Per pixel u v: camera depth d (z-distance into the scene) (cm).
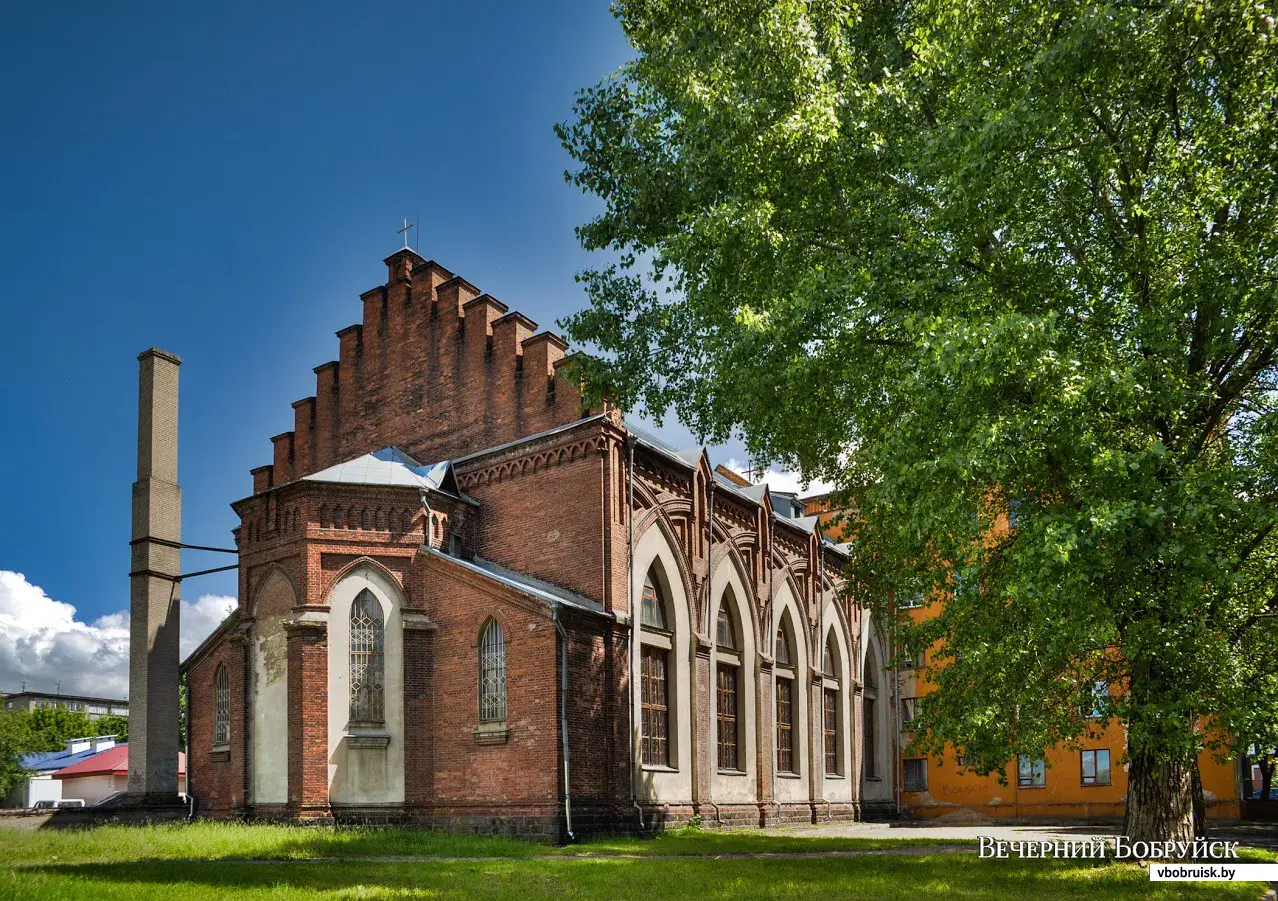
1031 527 1523
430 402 3262
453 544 2920
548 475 2912
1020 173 1617
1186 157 1556
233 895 1297
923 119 1906
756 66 1817
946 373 1493
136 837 2092
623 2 2075
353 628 2691
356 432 3428
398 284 3422
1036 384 1486
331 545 2708
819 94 1764
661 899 1341
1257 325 1559
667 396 2227
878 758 4403
